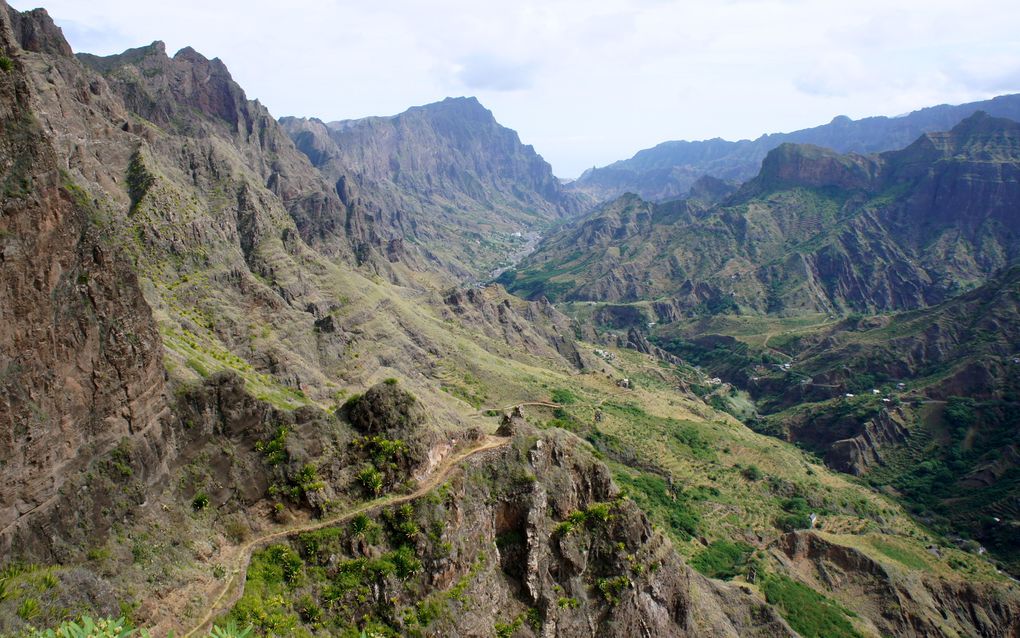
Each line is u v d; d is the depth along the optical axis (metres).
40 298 35.50
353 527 50.78
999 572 131.12
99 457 39.44
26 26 114.81
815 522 137.00
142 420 42.88
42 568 34.41
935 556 127.56
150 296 93.62
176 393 47.88
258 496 49.12
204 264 113.38
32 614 31.95
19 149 35.03
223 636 25.80
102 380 39.88
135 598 37.69
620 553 66.75
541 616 59.34
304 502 50.38
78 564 36.41
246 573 44.66
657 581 68.94
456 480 58.19
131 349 42.19
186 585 40.81
